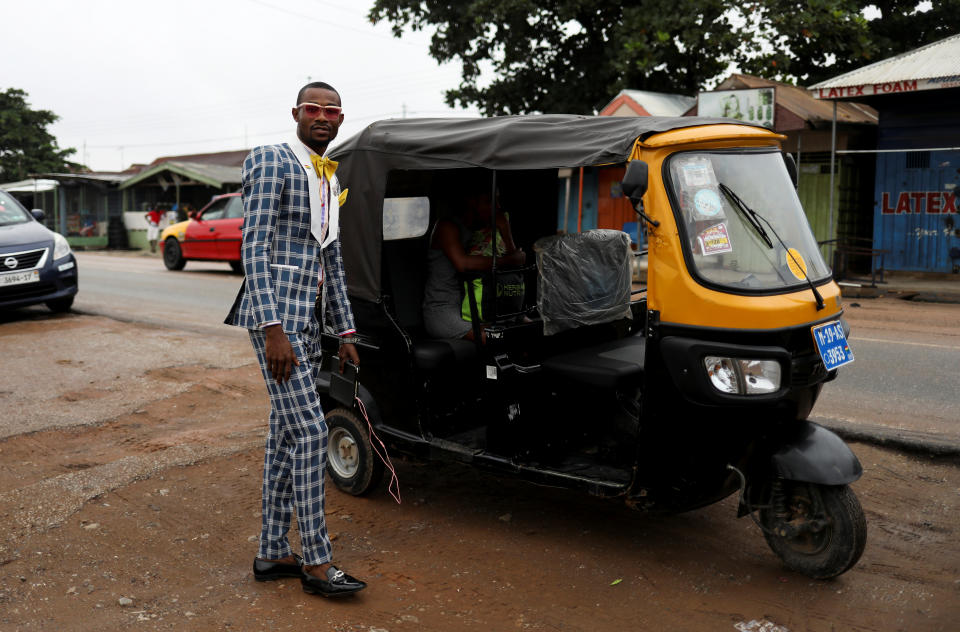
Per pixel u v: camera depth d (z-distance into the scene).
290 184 3.45
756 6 16.92
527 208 5.32
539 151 3.88
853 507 3.50
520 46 21.34
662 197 3.55
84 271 19.09
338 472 4.84
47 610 3.41
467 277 4.56
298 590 3.62
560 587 3.60
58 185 32.59
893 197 15.66
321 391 4.80
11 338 9.43
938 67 13.77
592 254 4.42
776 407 3.55
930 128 15.09
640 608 3.41
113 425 6.18
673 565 3.80
